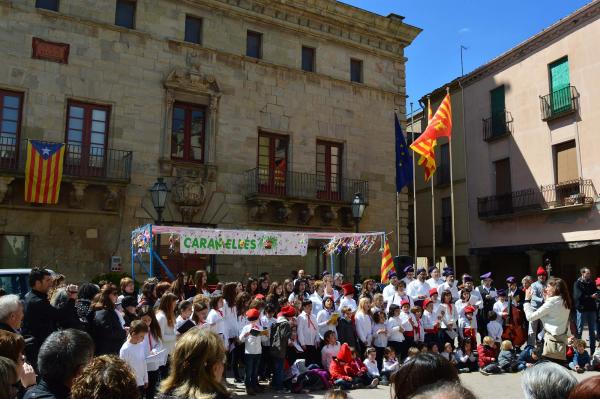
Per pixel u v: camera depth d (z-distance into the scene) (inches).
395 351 423.5
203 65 746.8
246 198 754.8
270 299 402.3
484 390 373.7
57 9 660.7
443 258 1112.2
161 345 284.7
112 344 263.4
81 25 664.4
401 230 895.1
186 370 123.9
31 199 587.8
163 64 716.7
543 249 876.6
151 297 365.4
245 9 792.3
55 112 636.7
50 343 128.5
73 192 625.9
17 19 625.9
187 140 733.3
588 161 810.2
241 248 480.1
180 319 313.6
